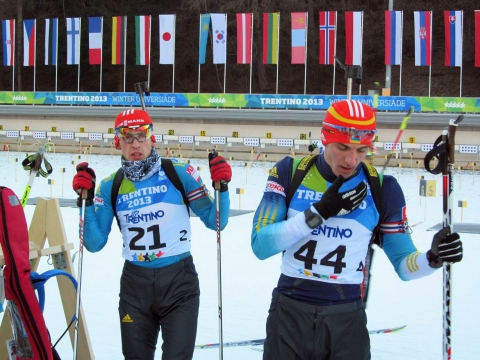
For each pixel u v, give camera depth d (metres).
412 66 34.88
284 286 2.58
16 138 24.14
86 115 23.77
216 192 3.15
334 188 2.38
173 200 3.18
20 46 38.00
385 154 19.38
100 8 38.03
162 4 37.84
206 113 23.00
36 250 3.34
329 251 2.51
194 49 37.19
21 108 24.98
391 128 20.19
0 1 38.84
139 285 3.14
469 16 34.00
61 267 3.57
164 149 21.91
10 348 3.10
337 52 35.34
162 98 24.94
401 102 21.97
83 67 38.81
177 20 37.41
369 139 2.39
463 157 19.23
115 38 24.62
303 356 2.53
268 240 2.44
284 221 2.46
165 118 22.66
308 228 2.37
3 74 39.12
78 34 25.59
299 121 21.53
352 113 2.37
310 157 2.62
